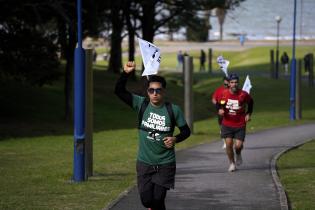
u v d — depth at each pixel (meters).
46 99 77.06
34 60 57.31
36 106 72.50
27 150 40.47
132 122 67.94
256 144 40.50
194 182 26.52
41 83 59.94
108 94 89.75
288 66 145.00
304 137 44.66
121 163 32.72
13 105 71.00
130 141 44.44
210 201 22.69
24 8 56.66
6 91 76.50
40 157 36.50
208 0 94.12
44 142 46.38
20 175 28.95
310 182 26.28
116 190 24.86
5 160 34.94
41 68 57.97
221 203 22.34
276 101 86.31
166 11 102.25
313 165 31.50
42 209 21.41
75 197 23.52
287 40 192.12
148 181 17.53
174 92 99.56
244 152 36.47
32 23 58.53
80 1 26.75
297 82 59.78
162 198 17.48
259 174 28.50
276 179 26.94
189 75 46.03
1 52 56.69
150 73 18.22
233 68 149.88
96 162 33.12
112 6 75.62
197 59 171.12
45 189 25.19
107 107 78.81
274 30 192.12
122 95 17.67
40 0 56.59
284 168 30.55
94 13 61.09
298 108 60.00
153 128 17.34
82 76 26.64
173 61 168.50
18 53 56.81
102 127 61.50
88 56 27.31
